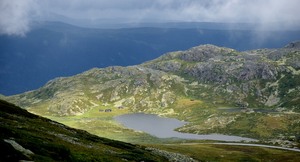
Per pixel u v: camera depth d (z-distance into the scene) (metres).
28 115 115.75
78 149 71.88
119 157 82.81
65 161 50.56
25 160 40.16
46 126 100.38
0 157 37.81
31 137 60.91
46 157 46.66
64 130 107.69
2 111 104.38
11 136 53.56
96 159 61.47
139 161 86.38
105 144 110.25
